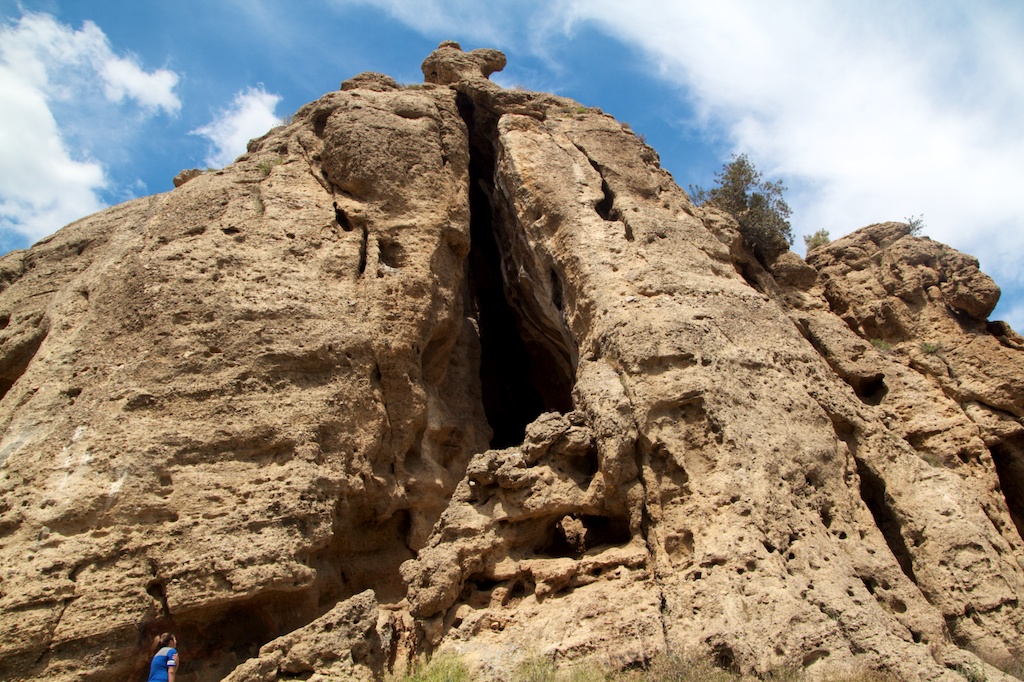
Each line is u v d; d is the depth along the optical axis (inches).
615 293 569.3
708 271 610.5
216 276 531.2
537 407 800.9
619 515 481.1
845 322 743.7
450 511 476.1
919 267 746.2
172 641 391.5
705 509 448.5
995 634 453.4
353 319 552.1
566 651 410.6
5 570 397.7
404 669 426.3
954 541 487.2
